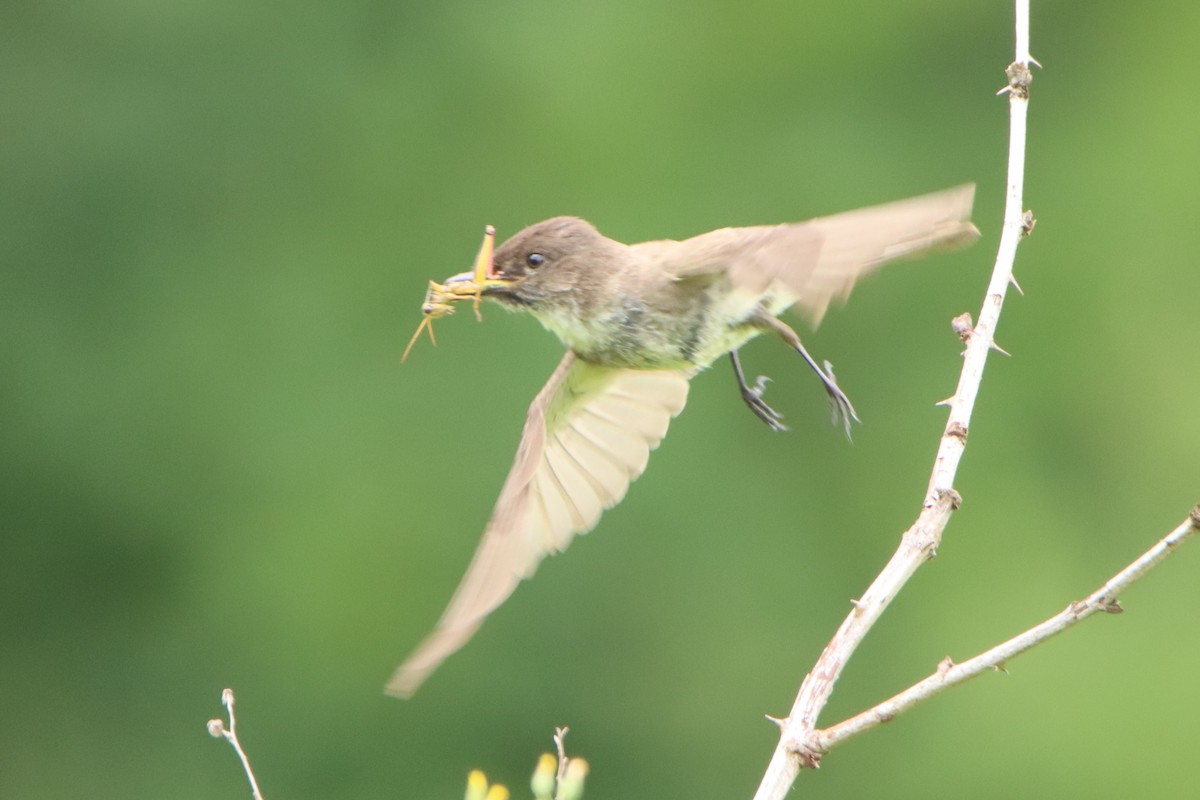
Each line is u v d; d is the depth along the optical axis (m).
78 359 16.70
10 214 16.84
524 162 17.39
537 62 17.66
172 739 16.27
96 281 16.86
